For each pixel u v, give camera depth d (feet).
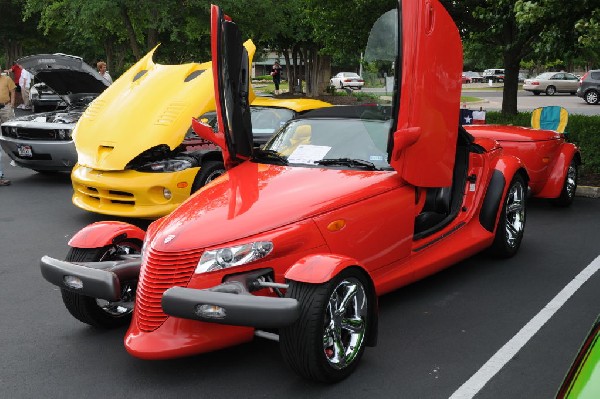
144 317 13.32
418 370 13.64
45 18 86.74
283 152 17.60
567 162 27.40
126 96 26.68
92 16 73.20
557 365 13.78
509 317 16.44
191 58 115.55
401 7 14.67
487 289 18.48
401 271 16.47
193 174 25.36
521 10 30.22
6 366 14.30
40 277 20.68
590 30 28.48
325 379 12.73
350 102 103.30
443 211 19.16
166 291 12.25
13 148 35.40
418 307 17.19
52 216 29.04
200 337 12.93
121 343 15.40
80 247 15.38
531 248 22.54
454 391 12.74
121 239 15.79
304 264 12.56
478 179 19.89
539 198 30.25
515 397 12.47
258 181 15.74
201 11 77.00
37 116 37.19
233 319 11.73
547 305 17.22
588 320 16.20
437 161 16.70
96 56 151.64
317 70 128.26
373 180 15.80
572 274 19.70
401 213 16.03
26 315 17.38
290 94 126.52
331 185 15.28
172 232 13.70
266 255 13.15
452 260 18.24
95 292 13.61
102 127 25.98
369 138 17.26
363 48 53.93
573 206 29.19
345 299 12.95
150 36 83.82
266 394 12.77
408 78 15.12
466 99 118.93
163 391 13.03
